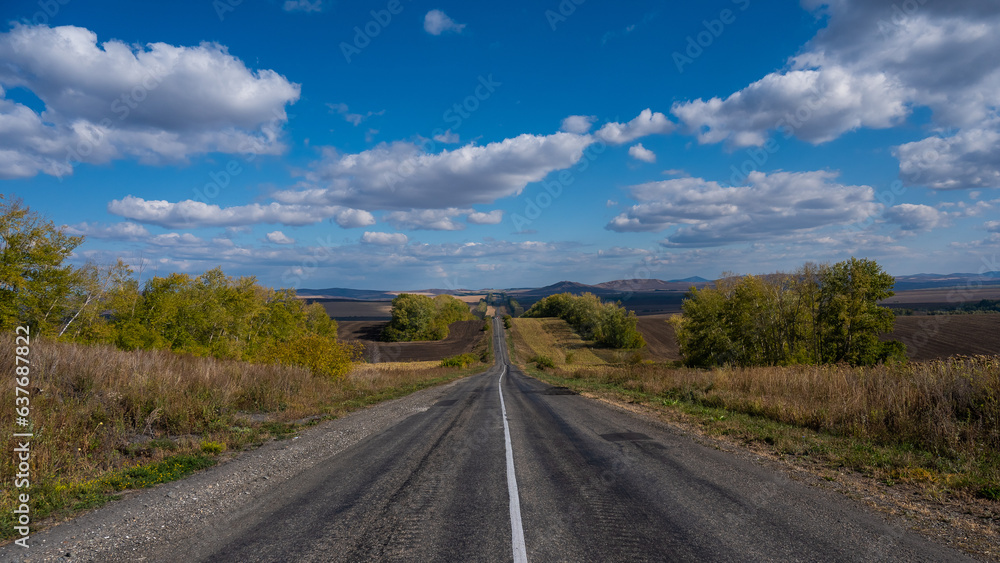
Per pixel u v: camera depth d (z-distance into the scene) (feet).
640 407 47.16
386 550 12.82
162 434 29.68
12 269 68.44
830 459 23.07
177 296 106.93
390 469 22.13
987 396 27.35
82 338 78.69
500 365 211.00
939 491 17.90
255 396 44.39
